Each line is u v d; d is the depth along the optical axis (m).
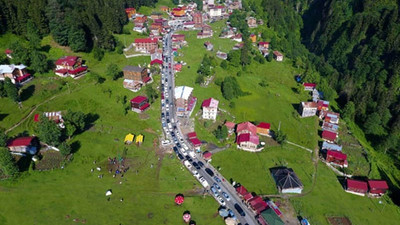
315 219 105.38
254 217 102.44
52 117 131.12
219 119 155.38
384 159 153.00
